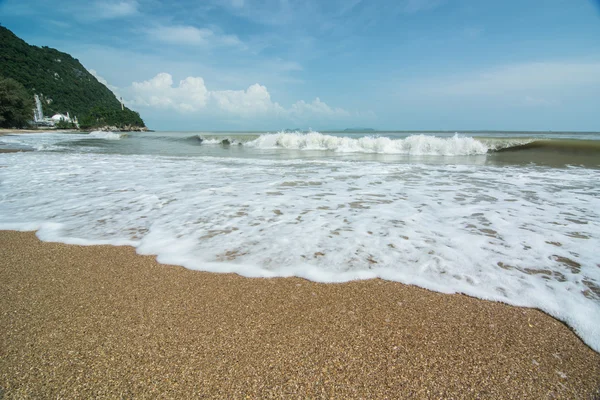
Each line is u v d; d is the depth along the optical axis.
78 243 2.79
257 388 1.28
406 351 1.49
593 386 1.30
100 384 1.30
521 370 1.38
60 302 1.90
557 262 2.36
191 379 1.32
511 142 11.38
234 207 3.91
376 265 2.34
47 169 7.11
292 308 1.84
